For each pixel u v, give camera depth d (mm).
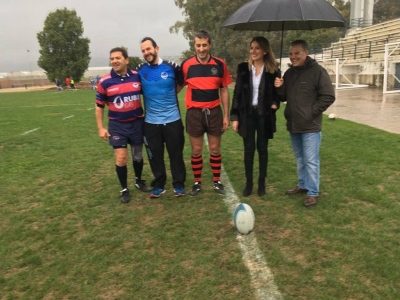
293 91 3953
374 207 3953
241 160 6219
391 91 18469
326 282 2637
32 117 13547
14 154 7164
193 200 4379
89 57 54750
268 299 2475
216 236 3410
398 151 6180
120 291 2627
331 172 5207
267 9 3441
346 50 29344
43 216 4062
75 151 7301
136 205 4293
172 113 4297
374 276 2693
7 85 74500
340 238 3256
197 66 4137
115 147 4301
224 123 4469
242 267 2861
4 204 4461
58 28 52250
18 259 3139
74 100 22969
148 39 4078
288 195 4414
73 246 3330
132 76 4215
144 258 3055
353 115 11070
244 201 4277
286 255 3020
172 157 4445
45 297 2600
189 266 2910
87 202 4445
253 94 4117
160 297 2541
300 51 3754
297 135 4223
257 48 3930
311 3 3471
